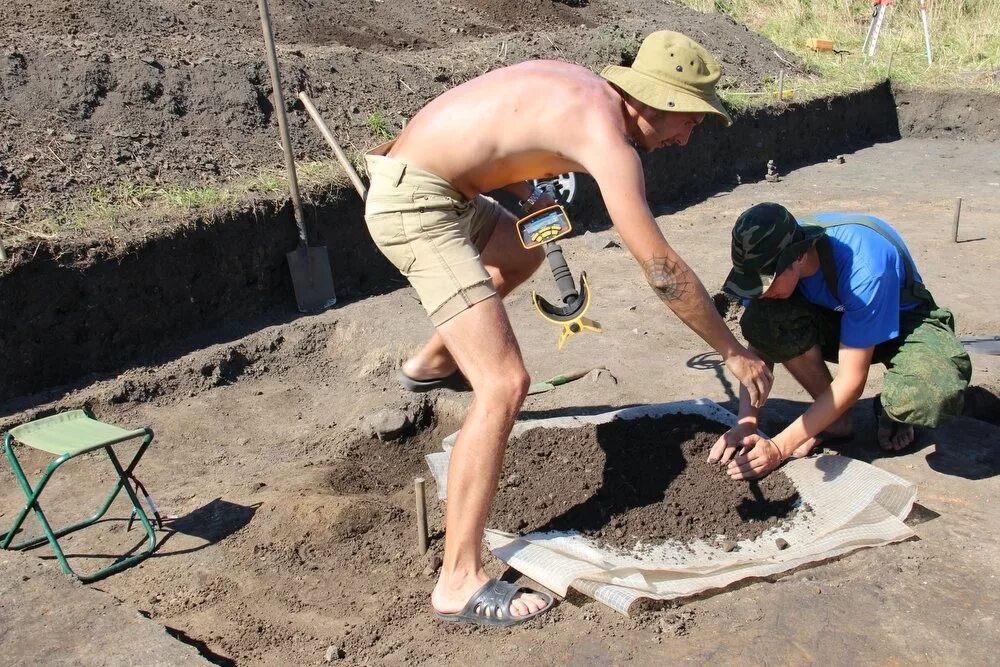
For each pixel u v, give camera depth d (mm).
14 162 5062
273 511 3387
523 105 2652
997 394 4223
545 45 8938
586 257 6484
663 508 3221
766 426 3855
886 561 2928
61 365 4438
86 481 3707
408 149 2805
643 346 4840
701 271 6059
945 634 2607
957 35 12664
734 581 2809
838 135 10695
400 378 3744
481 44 8781
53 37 6105
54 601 2740
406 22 9328
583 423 3693
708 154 8680
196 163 5633
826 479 3291
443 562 2928
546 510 3242
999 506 3229
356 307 5414
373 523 3330
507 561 2928
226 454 3963
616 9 11297
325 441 4078
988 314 5293
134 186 5230
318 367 4949
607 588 2734
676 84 2631
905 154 10320
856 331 3061
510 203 6609
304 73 6812
